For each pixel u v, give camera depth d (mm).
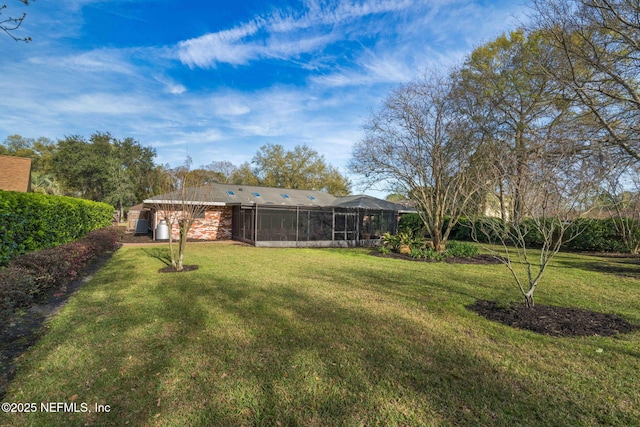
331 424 2352
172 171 8914
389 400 2652
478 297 6094
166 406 2529
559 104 12062
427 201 12961
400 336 4031
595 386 2910
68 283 6707
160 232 17438
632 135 9797
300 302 5504
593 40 9898
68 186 35781
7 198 5777
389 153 12773
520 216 5309
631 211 13664
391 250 13875
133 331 4047
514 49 17734
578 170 4875
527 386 2900
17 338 3824
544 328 4348
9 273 4457
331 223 17234
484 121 12812
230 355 3414
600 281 7906
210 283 6852
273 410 2496
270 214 15828
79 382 2857
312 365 3225
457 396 2725
